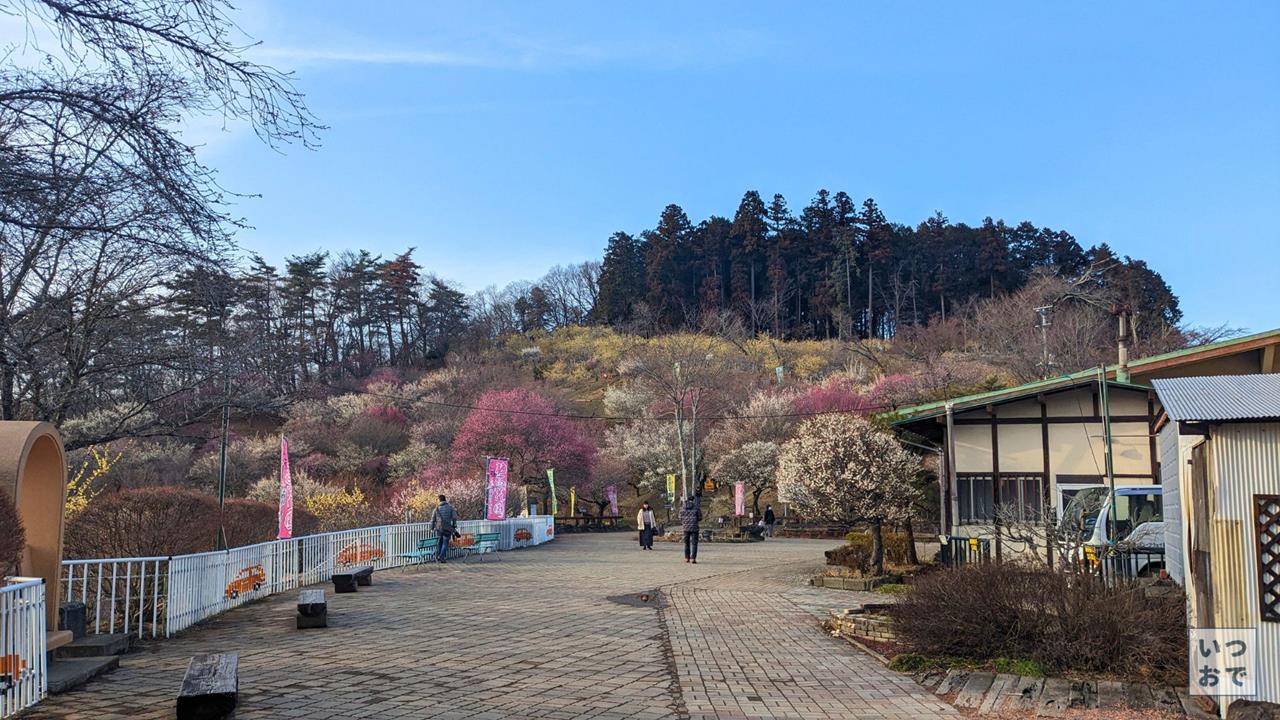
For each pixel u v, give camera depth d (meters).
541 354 90.69
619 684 8.05
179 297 12.27
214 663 7.00
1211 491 7.32
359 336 81.94
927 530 24.84
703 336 68.12
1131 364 17.78
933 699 7.80
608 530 45.94
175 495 13.36
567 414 59.25
